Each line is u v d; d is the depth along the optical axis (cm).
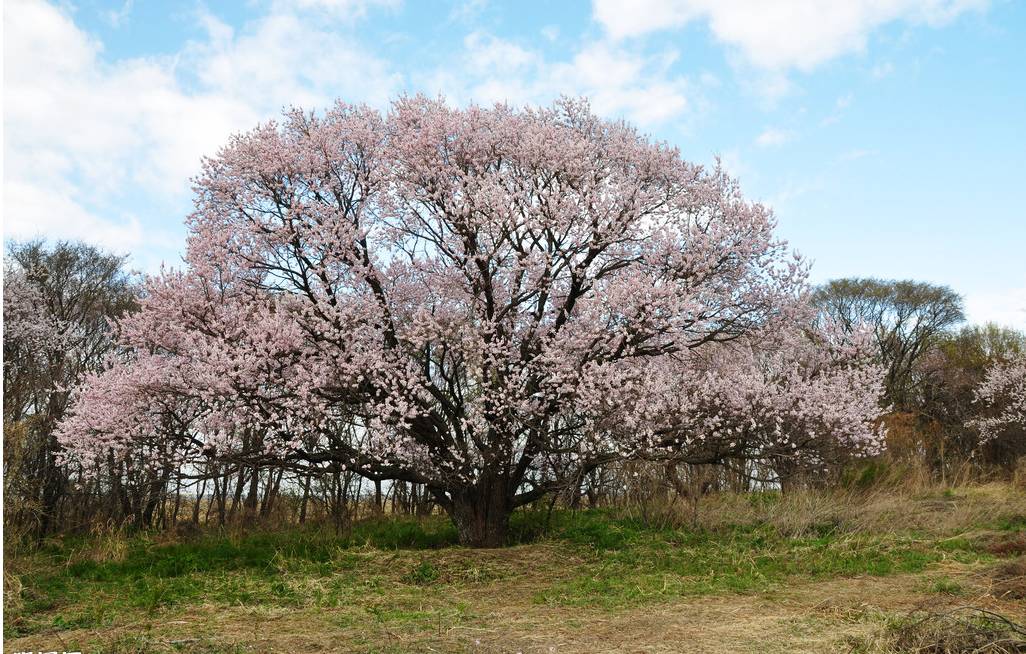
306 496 1745
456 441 1354
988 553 1121
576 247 1328
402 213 1382
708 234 1338
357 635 746
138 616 870
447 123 1374
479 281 1335
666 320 1271
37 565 1181
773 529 1341
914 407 3052
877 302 3328
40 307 1908
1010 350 3192
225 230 1330
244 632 774
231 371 1207
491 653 673
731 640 694
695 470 1722
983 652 610
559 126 1499
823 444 1384
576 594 940
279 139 1394
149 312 1305
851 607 809
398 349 1341
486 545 1348
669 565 1108
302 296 1346
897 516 1388
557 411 1359
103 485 1686
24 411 1684
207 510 1838
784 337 1430
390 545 1362
